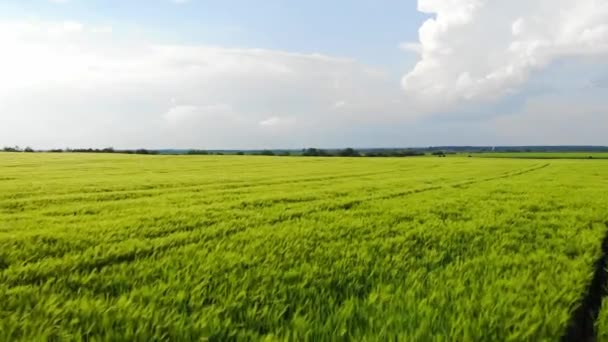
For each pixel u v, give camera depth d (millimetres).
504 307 3701
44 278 4738
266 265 5262
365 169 39375
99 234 7398
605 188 19156
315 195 14867
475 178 27078
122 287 4355
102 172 31562
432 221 9195
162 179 23922
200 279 4609
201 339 3014
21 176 26344
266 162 54375
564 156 112812
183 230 8031
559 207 12195
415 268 5258
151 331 3203
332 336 3107
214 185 20062
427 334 3154
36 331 3152
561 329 3355
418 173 33188
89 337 3152
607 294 4719
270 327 3355
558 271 5191
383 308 3785
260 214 10094
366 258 5641
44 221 8992
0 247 6184
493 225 8742
